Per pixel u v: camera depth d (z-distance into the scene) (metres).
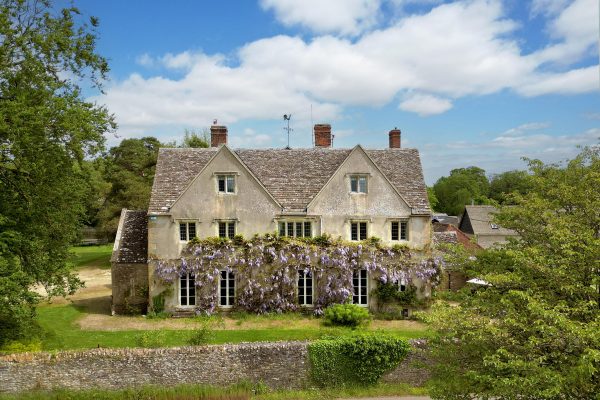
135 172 53.41
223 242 28.11
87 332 24.30
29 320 20.30
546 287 11.87
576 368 9.59
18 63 19.53
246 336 23.64
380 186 28.98
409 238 28.81
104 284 38.16
